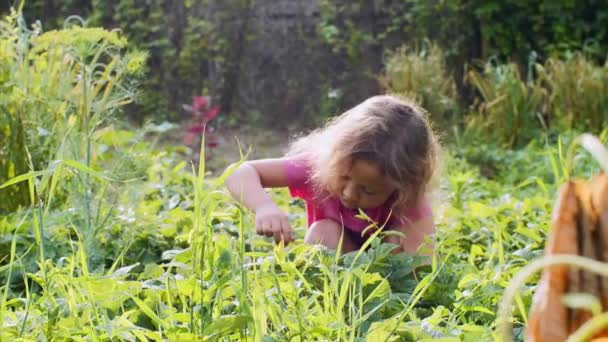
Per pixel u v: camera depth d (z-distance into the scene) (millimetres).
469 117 9438
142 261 3861
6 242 3754
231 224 3676
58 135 4742
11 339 2457
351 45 11109
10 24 5242
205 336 2305
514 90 9258
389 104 3549
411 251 3557
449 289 3115
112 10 11203
